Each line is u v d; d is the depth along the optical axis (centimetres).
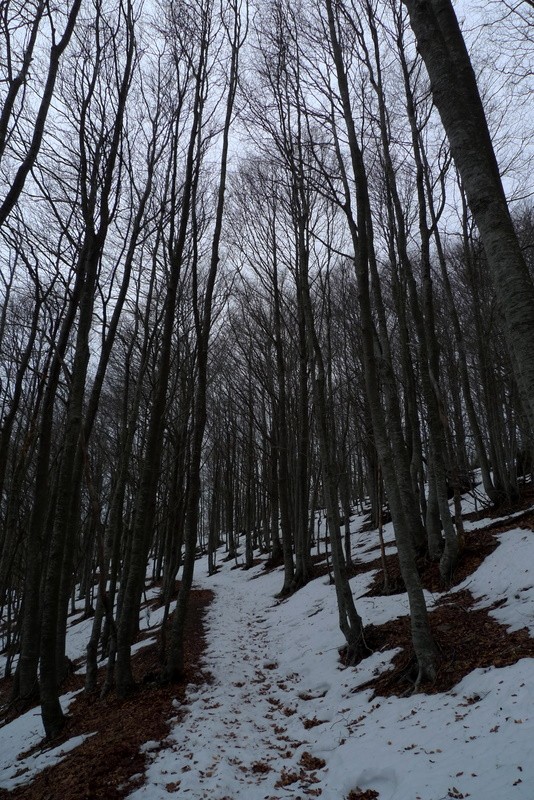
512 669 522
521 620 646
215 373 1747
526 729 402
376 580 1151
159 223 950
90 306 759
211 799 429
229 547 3080
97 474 1695
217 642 1050
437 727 471
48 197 772
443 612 782
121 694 746
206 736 562
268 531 2811
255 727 608
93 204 803
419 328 1012
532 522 1006
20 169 510
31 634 945
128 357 1115
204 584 2216
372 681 671
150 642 1153
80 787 473
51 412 849
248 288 1673
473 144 292
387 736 493
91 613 2011
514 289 263
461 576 920
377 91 971
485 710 464
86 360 746
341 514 2677
